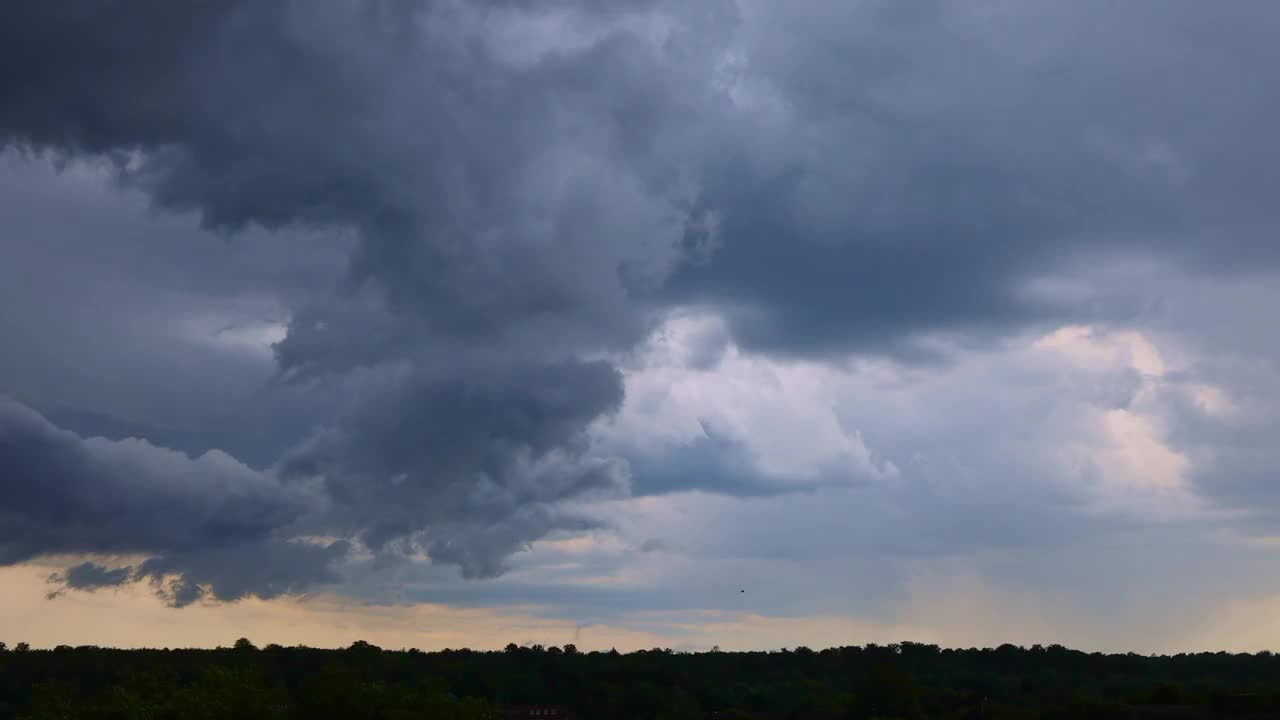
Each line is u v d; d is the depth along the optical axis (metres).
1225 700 124.44
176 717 119.75
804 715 169.38
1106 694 171.62
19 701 149.25
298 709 121.19
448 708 125.19
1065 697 166.75
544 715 176.75
